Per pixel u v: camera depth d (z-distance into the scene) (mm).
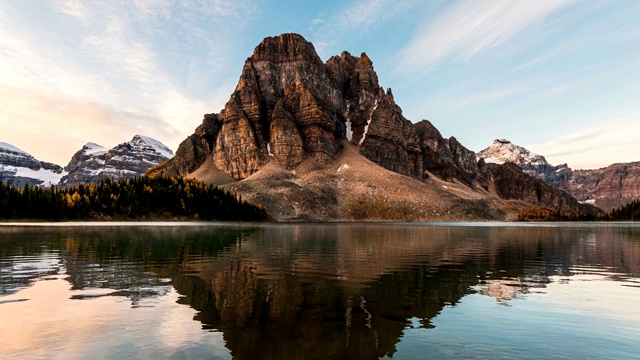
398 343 13961
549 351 13469
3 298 20688
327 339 14258
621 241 69125
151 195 184625
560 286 25234
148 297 21047
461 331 15484
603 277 29016
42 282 25344
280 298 20906
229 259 38375
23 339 14211
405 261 37875
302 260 37938
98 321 16438
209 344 13656
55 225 121375
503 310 18875
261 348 13297
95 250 45656
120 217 166125
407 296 21703
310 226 157875
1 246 49562
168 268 31938
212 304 19438
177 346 13453
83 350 13117
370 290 23266
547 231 115250
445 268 33125
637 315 18234
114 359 12344
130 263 34875
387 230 120250
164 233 85000
